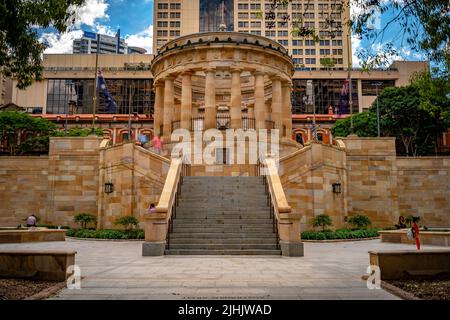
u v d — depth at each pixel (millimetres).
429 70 14484
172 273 10516
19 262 9492
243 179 21484
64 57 95250
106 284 9008
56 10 10992
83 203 27250
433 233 19000
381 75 87875
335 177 25172
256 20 109188
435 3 10547
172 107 32719
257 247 15258
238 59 31297
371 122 49156
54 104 89875
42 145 53969
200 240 15641
